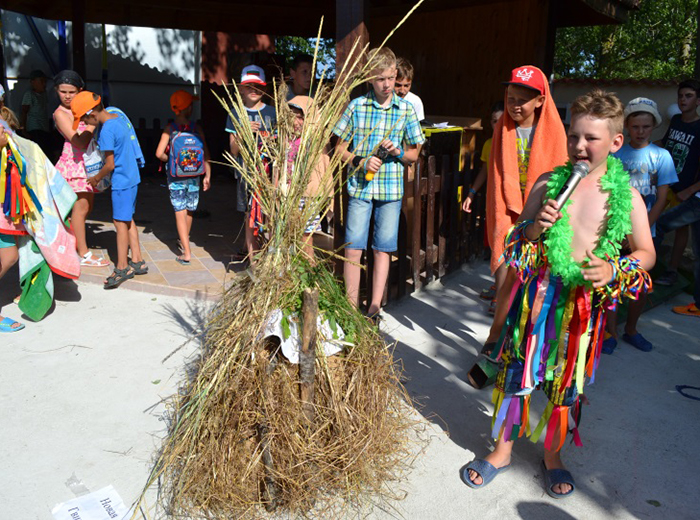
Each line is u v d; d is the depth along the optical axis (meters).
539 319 2.91
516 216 4.20
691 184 6.10
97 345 4.56
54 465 3.21
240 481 2.84
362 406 3.01
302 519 2.84
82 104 5.35
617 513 3.00
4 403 3.76
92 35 14.39
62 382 4.02
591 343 2.96
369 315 4.84
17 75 13.91
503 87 8.60
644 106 4.64
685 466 3.40
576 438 3.19
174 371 4.19
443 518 2.92
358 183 4.66
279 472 2.81
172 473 3.03
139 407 3.76
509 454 3.27
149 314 5.16
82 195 5.99
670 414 3.94
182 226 6.34
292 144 3.16
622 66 20.38
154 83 15.37
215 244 7.32
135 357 4.38
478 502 3.05
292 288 2.96
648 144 4.78
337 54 4.88
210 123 13.16
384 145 4.52
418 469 3.28
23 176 4.55
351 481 2.95
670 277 6.32
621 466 3.38
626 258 2.74
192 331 4.83
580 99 2.75
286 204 2.99
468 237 6.95
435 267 6.48
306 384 2.83
